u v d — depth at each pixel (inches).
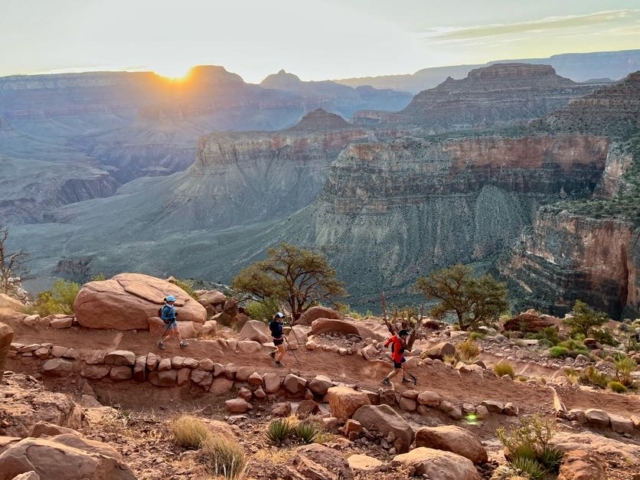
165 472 301.3
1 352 352.5
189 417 395.9
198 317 732.0
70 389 557.0
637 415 608.4
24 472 225.6
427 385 635.5
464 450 419.5
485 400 607.2
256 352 653.3
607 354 1132.5
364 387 597.6
